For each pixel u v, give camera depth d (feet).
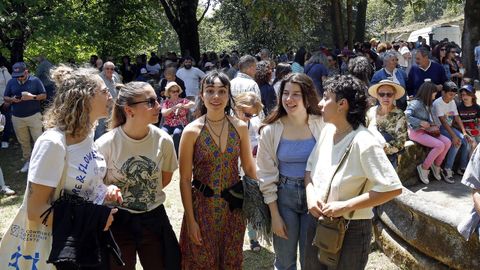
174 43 143.43
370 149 8.38
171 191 21.08
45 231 8.38
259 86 20.48
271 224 10.94
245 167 11.05
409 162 18.94
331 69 39.06
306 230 10.64
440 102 19.83
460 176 20.18
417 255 13.19
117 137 9.74
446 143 19.01
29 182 8.08
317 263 9.86
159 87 32.35
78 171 8.37
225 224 10.67
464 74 43.42
